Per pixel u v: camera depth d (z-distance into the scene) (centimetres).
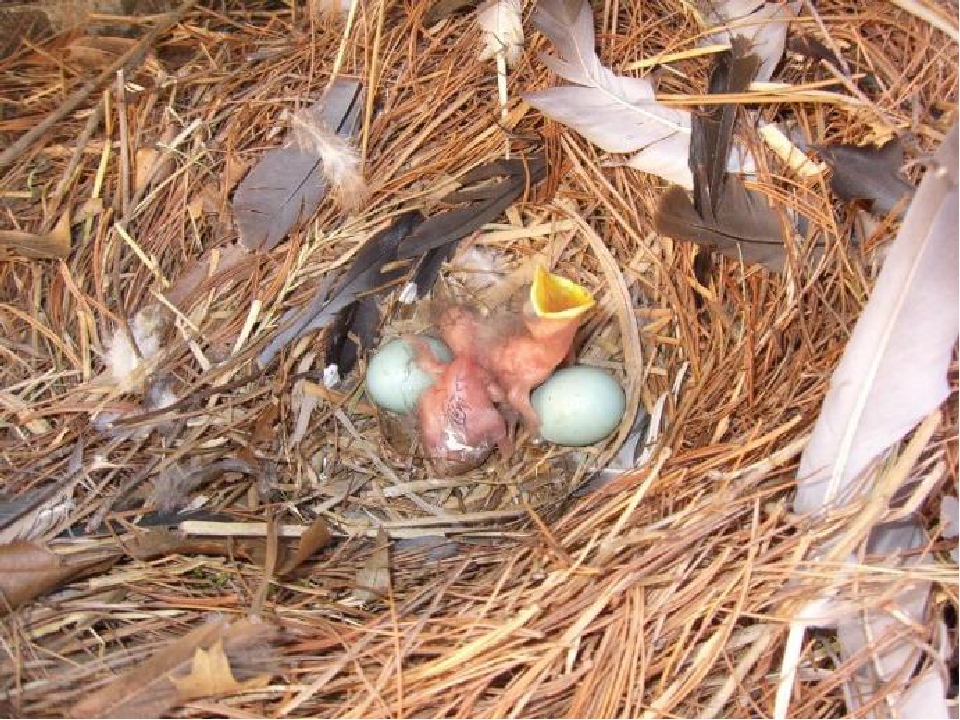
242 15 32
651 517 24
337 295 28
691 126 26
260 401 28
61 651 22
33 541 23
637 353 27
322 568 25
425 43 30
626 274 28
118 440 26
